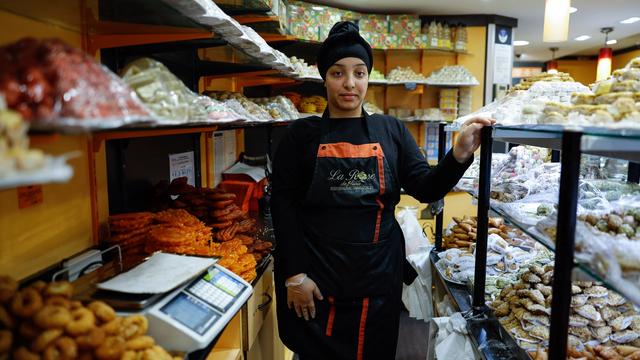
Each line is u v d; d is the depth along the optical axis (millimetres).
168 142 2342
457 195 4832
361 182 1733
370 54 1841
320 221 1765
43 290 947
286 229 1790
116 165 1826
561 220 1003
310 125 1848
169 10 1230
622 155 1474
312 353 1784
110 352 895
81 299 1070
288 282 1746
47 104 677
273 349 2219
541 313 1571
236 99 2062
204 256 1372
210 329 1127
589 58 8883
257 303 1879
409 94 5293
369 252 1737
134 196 1991
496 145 4680
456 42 5070
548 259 2057
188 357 1089
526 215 1485
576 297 1558
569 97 1585
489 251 2221
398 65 5250
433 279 2645
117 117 756
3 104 646
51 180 605
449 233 2857
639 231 1136
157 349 1004
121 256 1491
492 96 5305
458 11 5023
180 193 2129
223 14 1410
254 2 2381
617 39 6957
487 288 1941
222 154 3217
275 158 1909
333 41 1772
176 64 2254
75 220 1485
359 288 1739
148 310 1074
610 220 1151
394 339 1852
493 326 1652
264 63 2385
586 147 952
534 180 1873
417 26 4883
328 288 1748
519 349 1466
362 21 4789
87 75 755
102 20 1360
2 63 699
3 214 1165
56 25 1322
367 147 1762
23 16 1197
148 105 989
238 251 1783
